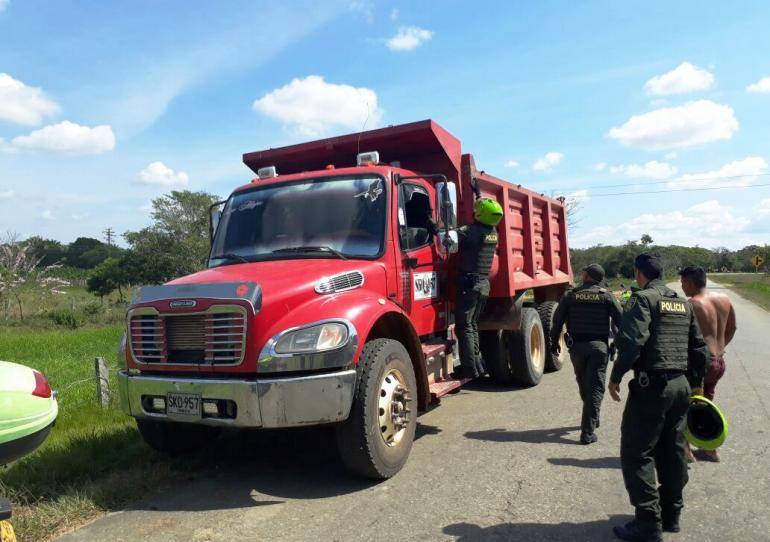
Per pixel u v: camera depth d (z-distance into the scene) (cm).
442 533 400
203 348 477
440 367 664
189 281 516
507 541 386
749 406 729
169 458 576
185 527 422
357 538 397
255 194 651
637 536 379
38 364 1256
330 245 583
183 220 5025
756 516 416
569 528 404
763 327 1798
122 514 449
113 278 5184
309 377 453
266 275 505
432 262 661
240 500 471
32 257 3478
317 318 474
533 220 986
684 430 395
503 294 820
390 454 503
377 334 572
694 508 432
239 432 664
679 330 394
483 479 500
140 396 493
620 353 385
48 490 484
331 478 517
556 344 658
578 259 5800
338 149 745
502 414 726
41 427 305
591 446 590
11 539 313
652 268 414
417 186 660
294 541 395
